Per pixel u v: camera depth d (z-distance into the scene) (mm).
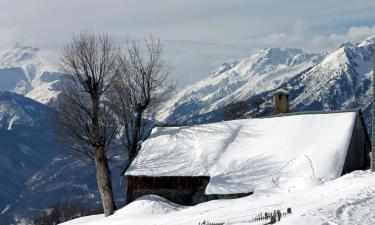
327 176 47281
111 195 54500
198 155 53062
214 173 50438
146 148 55750
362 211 26047
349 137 51312
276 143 52750
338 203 28688
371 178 40094
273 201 39562
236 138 54969
